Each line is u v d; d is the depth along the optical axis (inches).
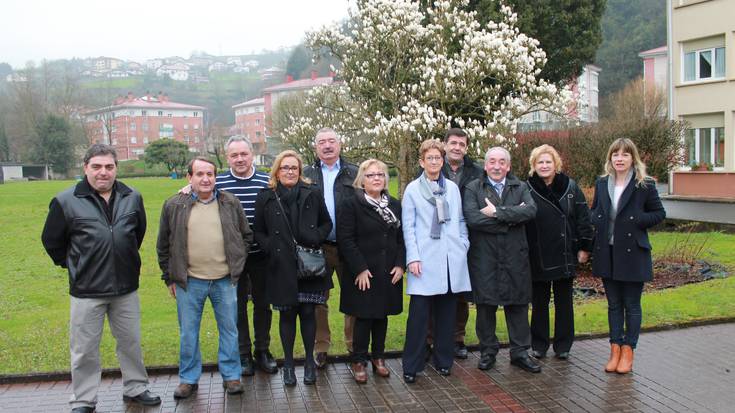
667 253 437.1
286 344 201.9
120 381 206.4
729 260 432.8
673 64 869.2
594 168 617.0
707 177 767.7
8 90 2984.7
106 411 182.2
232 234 194.9
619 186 213.8
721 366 215.3
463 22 481.1
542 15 764.6
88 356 178.9
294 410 181.8
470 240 215.8
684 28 851.4
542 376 208.5
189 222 191.9
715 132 839.1
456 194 212.8
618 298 214.5
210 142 2898.6
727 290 323.6
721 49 820.0
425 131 442.6
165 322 279.7
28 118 2620.6
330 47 555.2
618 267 207.9
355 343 205.9
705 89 834.8
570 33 784.3
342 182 222.2
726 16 800.3
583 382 202.4
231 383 195.2
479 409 181.6
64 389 199.2
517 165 600.7
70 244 178.7
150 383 204.8
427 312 205.3
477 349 237.6
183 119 4153.5
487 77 479.5
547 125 765.9
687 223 692.1
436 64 462.9
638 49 2177.7
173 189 1273.4
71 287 177.8
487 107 457.7
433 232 204.8
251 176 215.8
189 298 192.5
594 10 815.1
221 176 216.2
